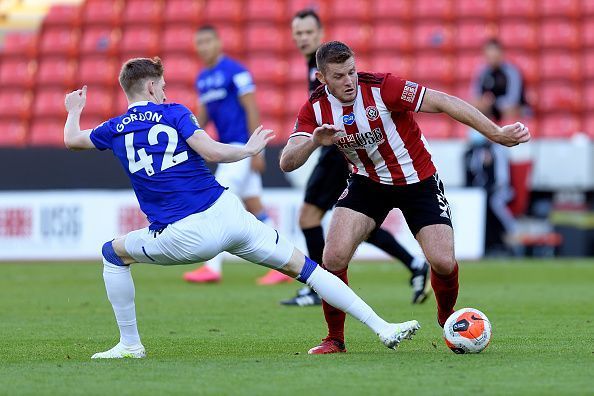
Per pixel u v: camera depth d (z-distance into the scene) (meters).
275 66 75.94
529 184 59.06
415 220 22.72
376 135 21.91
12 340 25.14
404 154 22.27
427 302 34.41
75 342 24.72
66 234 58.25
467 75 74.25
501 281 44.12
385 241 33.19
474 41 76.00
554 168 59.16
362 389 16.50
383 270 51.56
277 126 72.44
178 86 75.31
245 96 41.12
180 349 22.95
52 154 58.62
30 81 76.38
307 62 33.97
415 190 22.55
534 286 41.50
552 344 23.00
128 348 21.34
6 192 58.81
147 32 78.69
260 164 43.03
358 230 22.48
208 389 16.66
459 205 57.41
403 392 16.19
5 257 58.56
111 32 79.12
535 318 29.31
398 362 19.78
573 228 61.38
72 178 58.62
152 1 80.56
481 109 59.81
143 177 20.45
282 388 16.67
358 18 77.75
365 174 22.61
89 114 75.00
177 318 29.97
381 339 20.86
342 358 20.58
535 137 70.19
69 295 38.44
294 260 20.89
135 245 20.59
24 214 58.66
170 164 20.31
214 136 66.06
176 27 78.88
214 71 41.38
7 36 79.25
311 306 33.34
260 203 43.34
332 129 20.62
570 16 76.69
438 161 58.47
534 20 76.81
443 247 22.28
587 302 34.56
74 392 16.55
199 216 20.27
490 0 77.88
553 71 73.62
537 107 71.50
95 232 58.03
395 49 76.06
